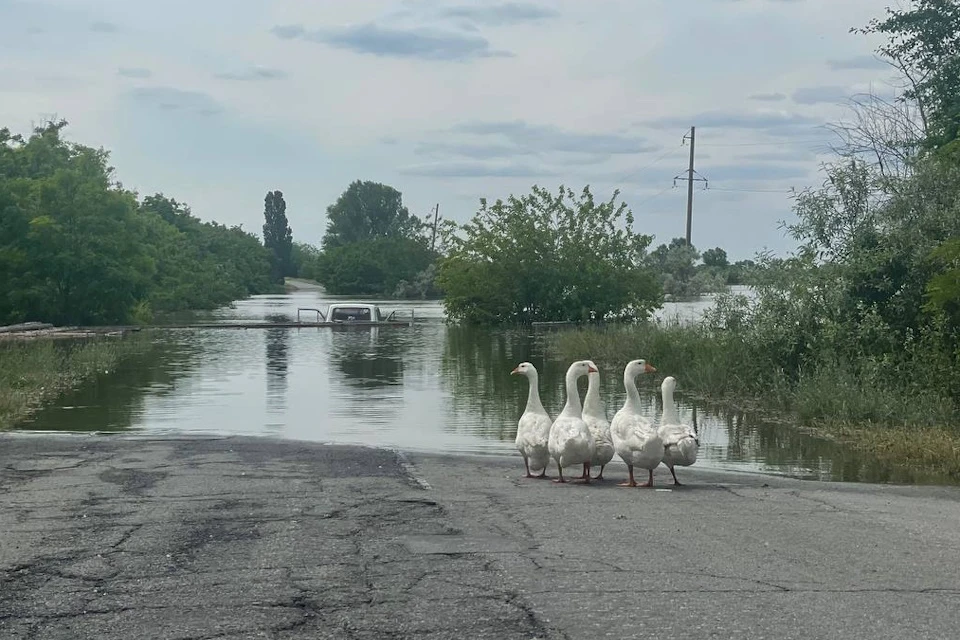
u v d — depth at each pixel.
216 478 12.19
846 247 23.19
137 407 22.08
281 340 44.28
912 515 10.50
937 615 6.84
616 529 9.52
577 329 44.59
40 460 13.55
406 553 8.48
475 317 56.09
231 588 7.43
